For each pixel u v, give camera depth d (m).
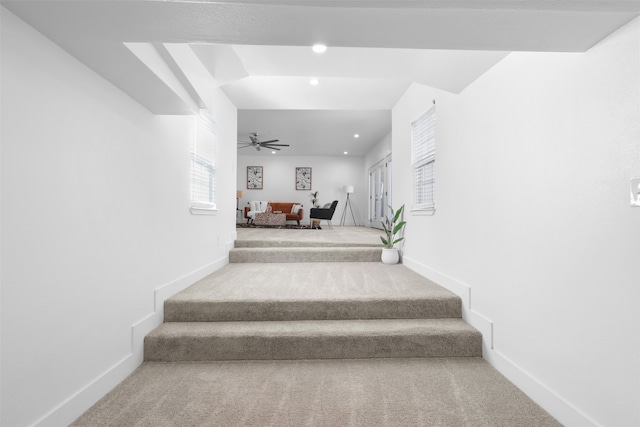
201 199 3.19
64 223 1.39
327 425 1.44
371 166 9.77
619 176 1.19
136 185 1.98
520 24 1.21
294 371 1.92
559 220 1.47
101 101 1.64
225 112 3.85
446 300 2.40
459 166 2.47
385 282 2.94
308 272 3.41
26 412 1.21
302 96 3.88
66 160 1.41
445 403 1.60
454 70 2.14
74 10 1.13
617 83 1.20
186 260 2.76
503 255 1.89
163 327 2.19
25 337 1.21
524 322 1.71
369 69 2.48
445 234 2.73
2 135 1.11
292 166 11.24
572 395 1.40
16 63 1.16
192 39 1.35
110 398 1.62
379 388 1.73
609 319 1.23
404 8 1.12
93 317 1.58
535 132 1.63
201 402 1.59
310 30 1.29
